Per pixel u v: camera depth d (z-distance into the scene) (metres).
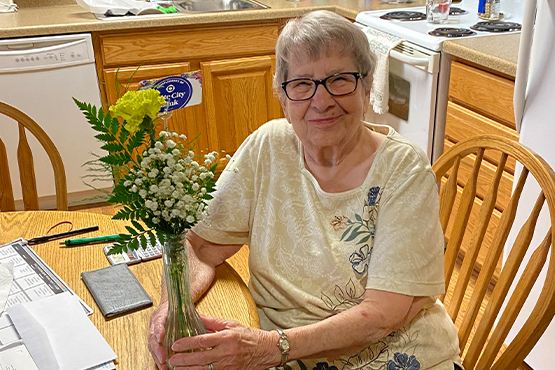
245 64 3.04
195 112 3.06
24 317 0.98
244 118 3.18
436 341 1.13
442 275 1.11
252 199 1.20
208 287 1.11
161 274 1.12
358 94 1.08
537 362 1.86
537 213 1.09
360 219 1.12
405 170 1.11
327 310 1.12
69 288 1.08
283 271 1.15
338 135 1.09
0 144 1.61
